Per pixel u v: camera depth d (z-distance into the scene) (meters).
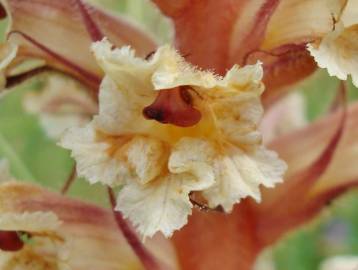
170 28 0.09
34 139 0.14
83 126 0.08
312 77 0.09
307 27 0.08
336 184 0.09
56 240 0.08
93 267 0.09
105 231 0.09
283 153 0.09
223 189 0.07
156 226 0.07
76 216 0.09
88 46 0.09
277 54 0.08
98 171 0.07
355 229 0.18
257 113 0.07
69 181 0.09
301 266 0.16
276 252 0.15
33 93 0.12
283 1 0.08
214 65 0.08
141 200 0.07
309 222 0.09
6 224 0.08
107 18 0.09
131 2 0.12
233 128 0.07
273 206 0.09
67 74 0.09
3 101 0.14
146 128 0.08
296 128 0.10
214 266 0.09
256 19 0.08
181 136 0.07
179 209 0.07
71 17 0.09
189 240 0.09
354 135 0.09
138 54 0.09
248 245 0.09
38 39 0.09
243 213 0.09
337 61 0.08
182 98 0.07
